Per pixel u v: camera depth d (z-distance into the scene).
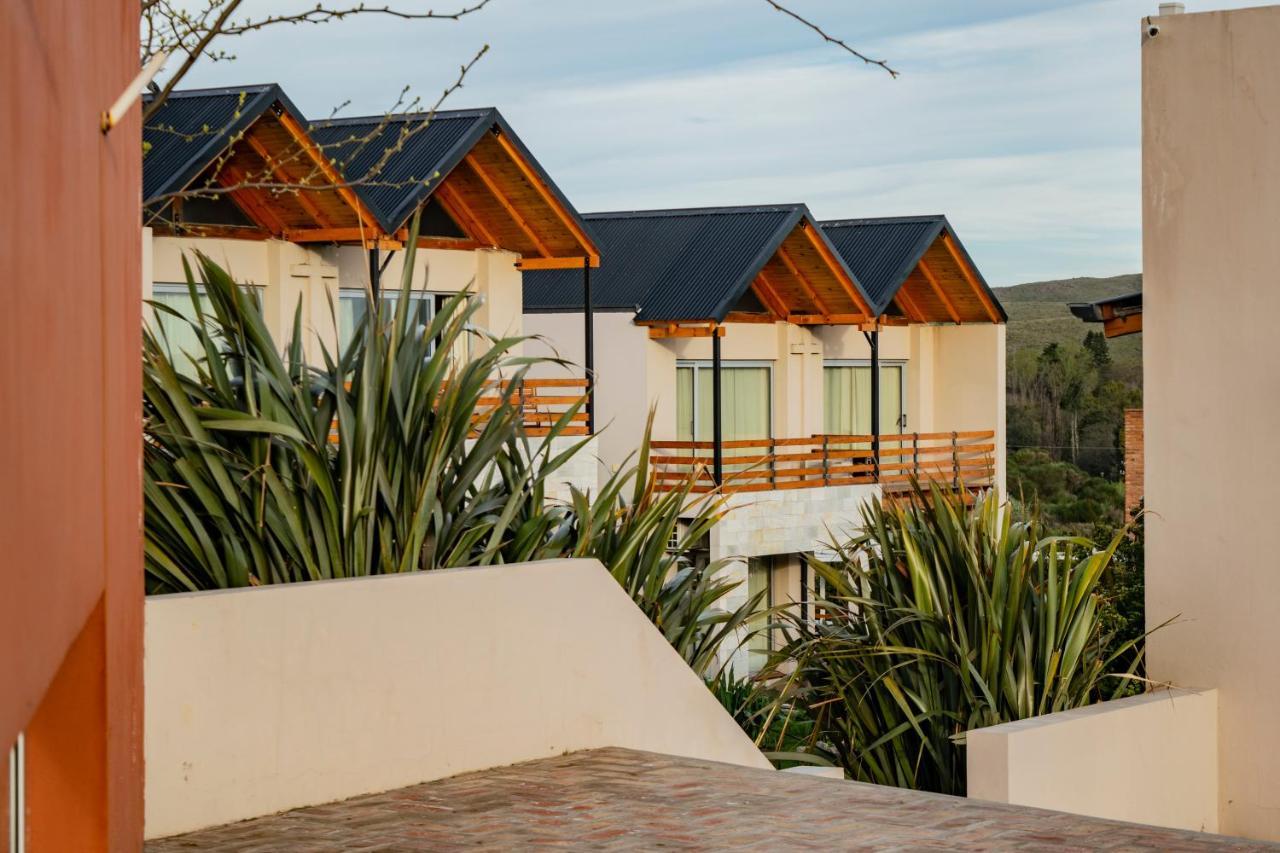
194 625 6.93
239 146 19.42
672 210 29.23
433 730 8.05
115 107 3.59
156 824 6.80
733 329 28.38
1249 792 11.09
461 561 8.66
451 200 23.42
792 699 11.62
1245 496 11.07
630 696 9.23
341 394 8.02
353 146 21.70
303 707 7.40
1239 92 11.07
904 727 10.69
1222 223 11.14
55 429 2.86
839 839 7.10
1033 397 69.56
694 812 7.52
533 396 22.39
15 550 2.35
